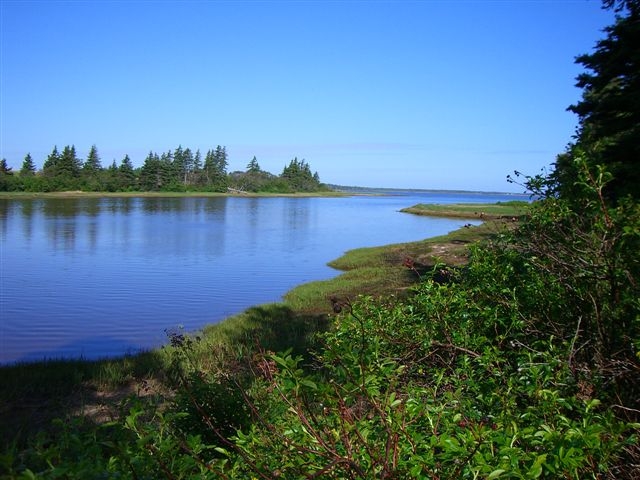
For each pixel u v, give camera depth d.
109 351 11.80
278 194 144.12
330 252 30.42
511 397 2.61
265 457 2.43
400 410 2.24
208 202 92.12
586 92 16.45
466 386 3.03
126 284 19.80
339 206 96.88
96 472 1.99
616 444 2.05
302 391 2.25
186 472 2.27
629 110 12.18
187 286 19.59
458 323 3.81
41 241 32.41
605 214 3.50
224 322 13.34
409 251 26.88
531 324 3.69
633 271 3.27
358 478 2.06
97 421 6.30
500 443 2.09
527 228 4.36
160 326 13.99
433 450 2.13
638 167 9.41
